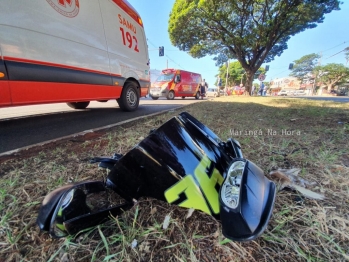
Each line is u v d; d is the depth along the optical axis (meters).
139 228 1.02
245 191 0.79
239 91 23.80
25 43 2.36
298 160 1.85
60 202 0.90
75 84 3.13
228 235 0.74
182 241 0.95
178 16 12.44
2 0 2.12
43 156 1.95
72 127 3.22
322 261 0.84
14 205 1.19
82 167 1.72
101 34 3.66
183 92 13.54
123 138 2.55
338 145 2.25
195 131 1.24
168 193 0.96
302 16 11.13
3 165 1.73
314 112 4.59
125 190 1.07
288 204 1.20
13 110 5.06
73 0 3.02
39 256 0.87
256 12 12.88
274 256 0.87
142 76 5.36
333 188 1.38
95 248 0.90
